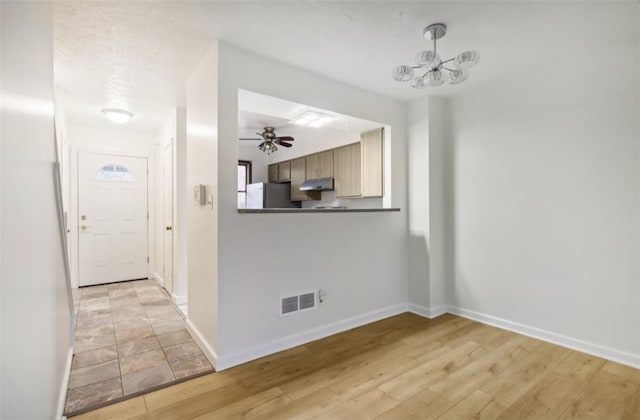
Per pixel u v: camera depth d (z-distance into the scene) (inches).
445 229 136.1
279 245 100.9
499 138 118.2
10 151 38.1
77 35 84.3
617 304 92.0
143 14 75.9
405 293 138.2
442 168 135.8
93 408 71.3
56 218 69.2
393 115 135.0
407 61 101.6
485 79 116.6
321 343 106.1
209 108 94.1
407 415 69.5
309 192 216.1
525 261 111.7
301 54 96.9
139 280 194.5
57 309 67.8
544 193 106.7
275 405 72.9
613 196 92.7
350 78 114.1
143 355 96.3
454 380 82.9
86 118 163.9
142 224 197.5
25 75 45.6
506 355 96.5
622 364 90.3
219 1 71.6
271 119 187.8
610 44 92.1
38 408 49.9
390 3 73.3
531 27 83.4
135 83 117.0
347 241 118.8
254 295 95.5
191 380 83.1
